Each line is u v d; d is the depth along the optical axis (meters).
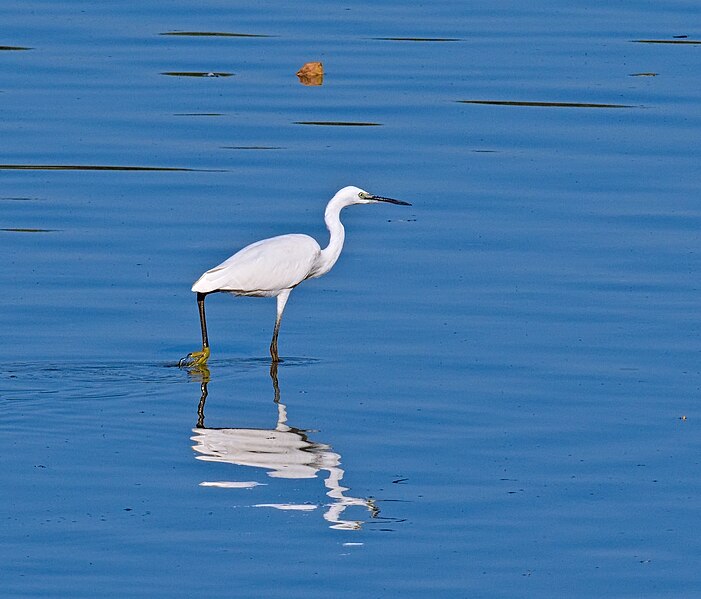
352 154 24.47
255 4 34.56
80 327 17.81
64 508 12.73
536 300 18.69
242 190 22.80
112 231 21.08
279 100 27.50
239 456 14.02
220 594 11.23
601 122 26.09
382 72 29.25
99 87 28.03
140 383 16.12
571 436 14.65
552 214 21.86
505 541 12.25
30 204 22.14
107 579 11.43
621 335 17.50
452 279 19.52
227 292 17.88
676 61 29.84
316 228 21.39
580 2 34.81
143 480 13.39
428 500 13.04
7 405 15.25
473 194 22.70
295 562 11.80
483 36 31.83
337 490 13.23
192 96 27.62
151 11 33.56
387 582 11.48
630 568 11.79
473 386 16.06
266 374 16.56
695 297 18.69
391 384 16.16
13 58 29.56
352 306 18.75
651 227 21.25
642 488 13.38
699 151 24.52
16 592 11.19
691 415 15.22
